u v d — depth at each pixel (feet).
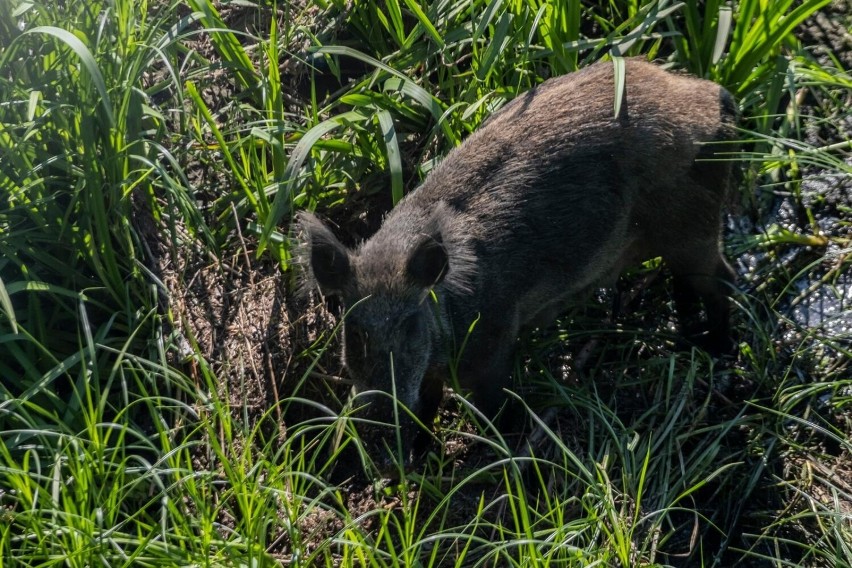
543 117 34.12
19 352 31.73
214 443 27.94
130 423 31.83
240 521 28.37
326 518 30.48
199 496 28.96
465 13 40.09
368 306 31.42
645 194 34.60
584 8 42.50
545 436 33.65
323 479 33.37
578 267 34.78
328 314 35.68
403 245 32.30
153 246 35.58
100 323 34.04
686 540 32.12
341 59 41.88
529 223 33.45
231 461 30.27
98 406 28.84
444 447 33.40
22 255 33.76
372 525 31.71
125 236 34.22
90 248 33.24
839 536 29.66
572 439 33.71
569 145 33.58
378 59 40.47
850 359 36.32
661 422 34.60
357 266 31.99
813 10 37.45
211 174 38.19
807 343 37.01
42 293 33.60
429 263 31.22
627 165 33.91
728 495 33.06
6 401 28.86
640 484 29.37
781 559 31.01
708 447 33.58
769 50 38.65
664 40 42.42
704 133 34.42
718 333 37.22
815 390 33.99
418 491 32.45
